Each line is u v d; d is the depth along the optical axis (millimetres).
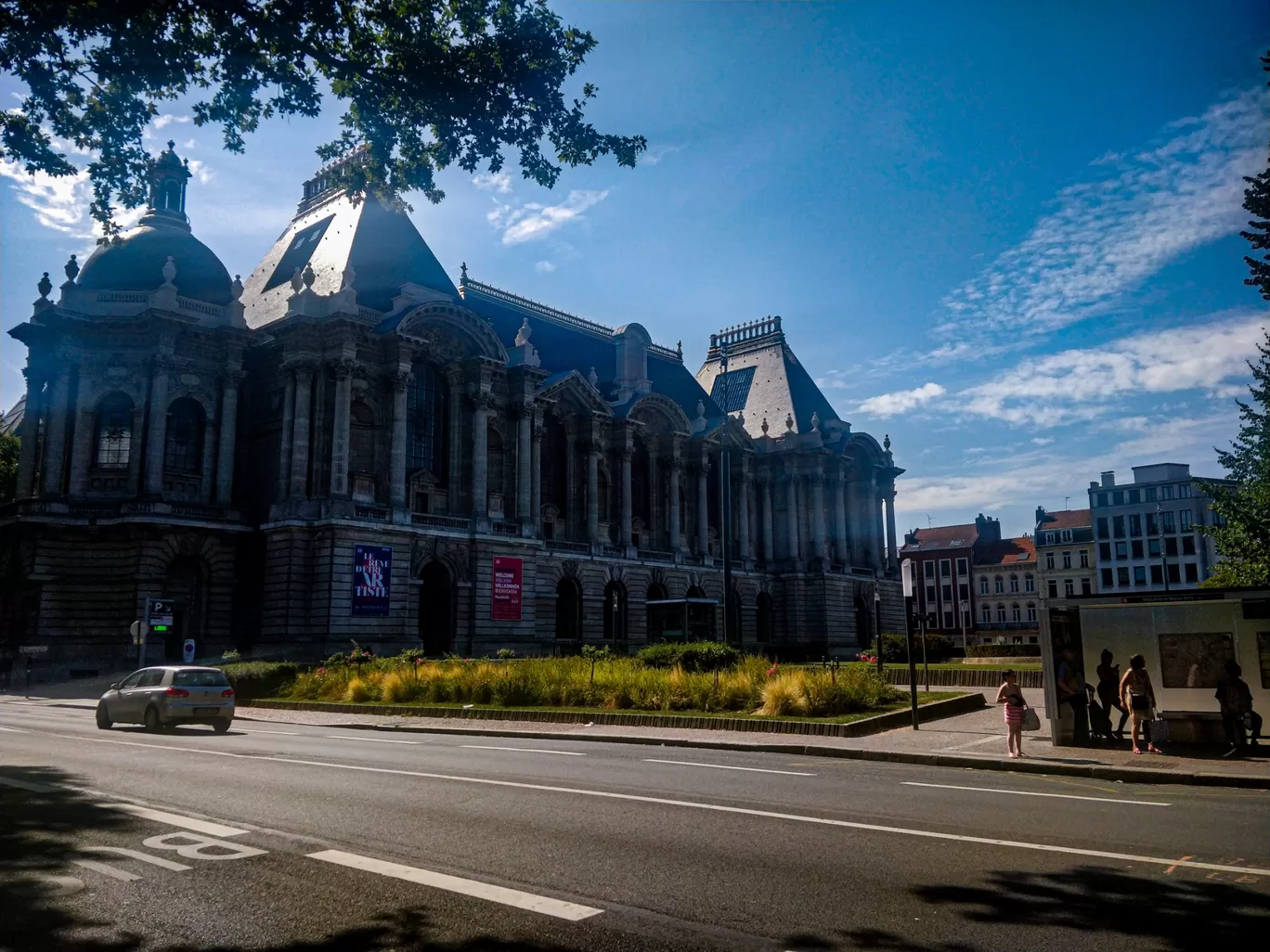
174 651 59875
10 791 15547
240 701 41438
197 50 17125
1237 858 10844
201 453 63156
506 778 17203
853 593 101000
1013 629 134000
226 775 17531
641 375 90125
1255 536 44344
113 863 10594
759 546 99125
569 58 17969
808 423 103625
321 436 61500
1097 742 22672
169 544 59188
